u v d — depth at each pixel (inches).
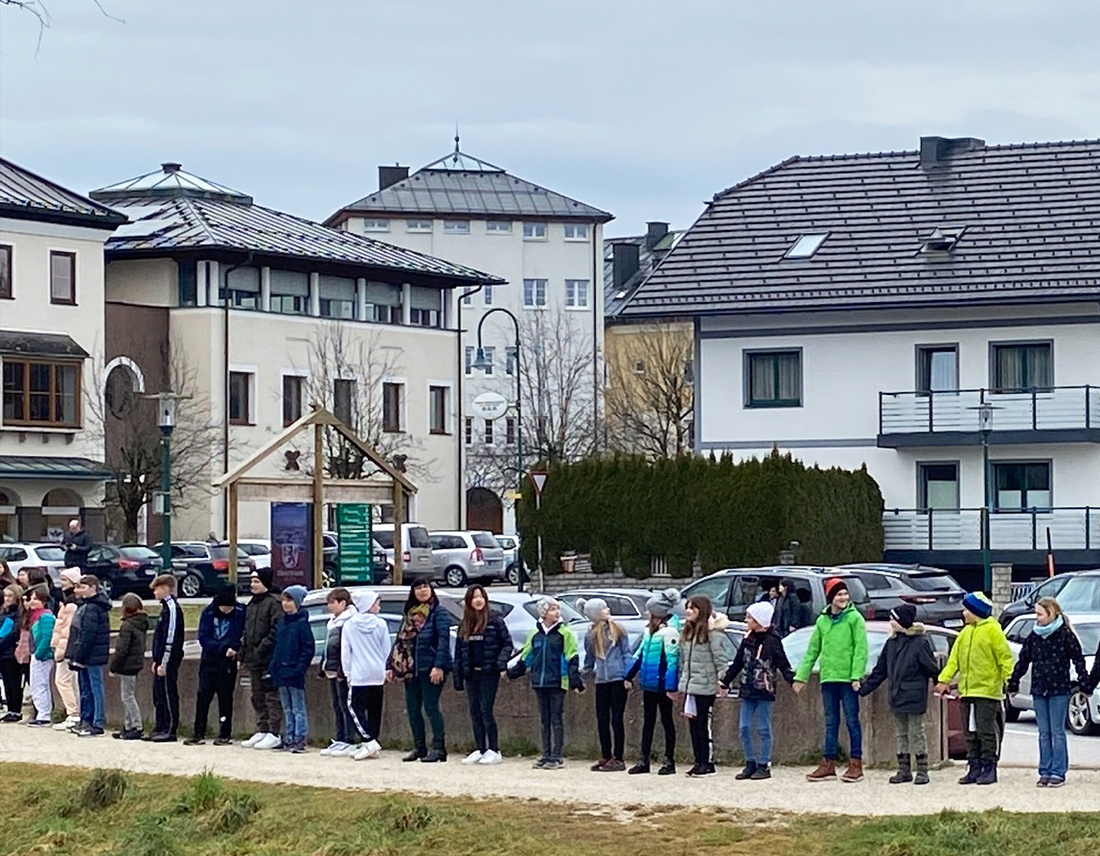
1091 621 1051.9
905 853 604.7
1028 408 1958.7
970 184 2133.4
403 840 665.6
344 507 1488.7
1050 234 2034.9
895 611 761.6
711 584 1284.4
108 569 2096.5
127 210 2871.6
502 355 4047.7
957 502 2011.6
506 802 717.9
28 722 1057.5
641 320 2171.5
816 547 1836.9
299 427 1432.1
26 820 765.9
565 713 866.1
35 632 1045.2
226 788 761.6
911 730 757.9
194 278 2659.9
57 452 2477.9
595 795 732.0
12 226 2448.3
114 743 954.1
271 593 933.8
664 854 622.5
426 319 2967.5
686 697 789.2
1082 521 1924.2
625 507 1872.5
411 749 903.1
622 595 1269.7
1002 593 1902.1
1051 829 625.9
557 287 4111.7
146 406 2600.9
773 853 616.7
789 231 2132.1
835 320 2055.9
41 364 2465.6
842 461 2046.0
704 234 2154.3
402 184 4126.5
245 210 2950.3
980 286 1990.7
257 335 2694.4
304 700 915.4
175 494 2564.0
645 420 3531.0
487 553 2399.1
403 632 864.3
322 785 775.1
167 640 965.2
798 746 812.6
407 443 2864.2
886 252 2068.2
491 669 844.6
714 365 2101.4
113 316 2588.6
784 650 824.3
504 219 4087.1
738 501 1823.3
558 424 3508.9
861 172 2192.4
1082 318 1969.7
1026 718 1098.7
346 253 2839.6
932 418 1991.9
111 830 741.9
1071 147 2149.4
